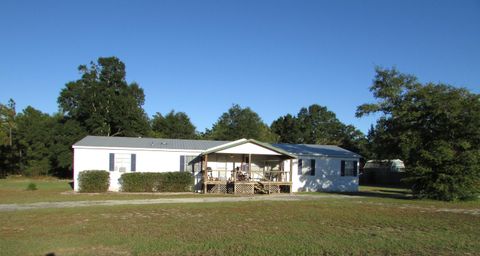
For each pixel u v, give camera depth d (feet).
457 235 44.34
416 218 58.29
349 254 34.68
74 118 182.29
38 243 38.06
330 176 122.72
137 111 189.78
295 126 281.74
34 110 204.54
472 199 88.69
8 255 33.50
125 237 41.09
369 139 200.54
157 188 106.22
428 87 94.12
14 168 193.26
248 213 61.26
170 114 240.94
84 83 185.47
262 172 111.75
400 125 96.94
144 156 109.40
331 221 53.72
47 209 63.93
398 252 35.68
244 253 34.50
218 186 105.91
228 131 242.78
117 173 107.55
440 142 90.02
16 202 74.84
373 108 101.50
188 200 82.43
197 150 112.27
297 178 119.55
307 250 35.81
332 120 292.61
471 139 90.17
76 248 36.14
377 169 176.96
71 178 180.65
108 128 181.78
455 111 88.58
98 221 51.96
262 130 255.91
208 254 34.14
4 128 197.98
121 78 196.65
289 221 53.26
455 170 86.74
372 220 55.26
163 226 48.29
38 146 183.11
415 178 91.15
